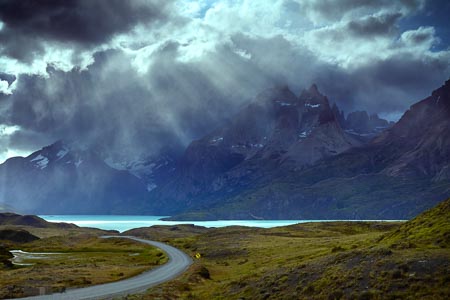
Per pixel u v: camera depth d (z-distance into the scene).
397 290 43.56
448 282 42.34
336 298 46.06
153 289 73.69
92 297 66.06
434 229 60.59
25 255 177.50
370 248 59.28
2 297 66.44
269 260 110.31
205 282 84.38
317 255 93.25
